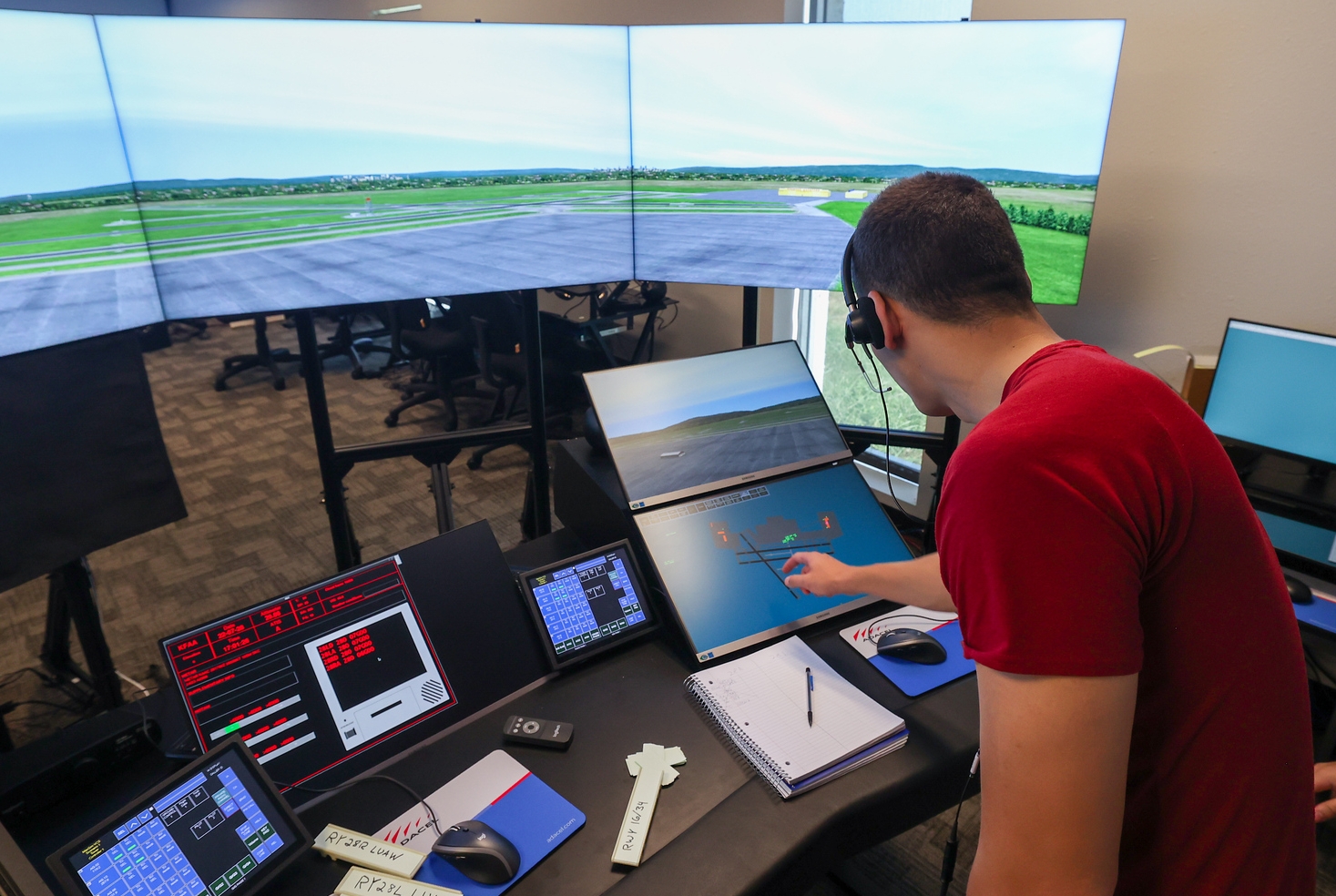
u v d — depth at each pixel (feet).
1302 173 5.98
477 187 6.05
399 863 3.11
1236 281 6.52
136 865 2.85
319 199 5.71
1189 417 2.14
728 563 4.46
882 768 3.51
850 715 3.72
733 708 3.79
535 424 7.85
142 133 5.11
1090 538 1.87
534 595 4.15
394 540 9.81
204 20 5.07
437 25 5.55
